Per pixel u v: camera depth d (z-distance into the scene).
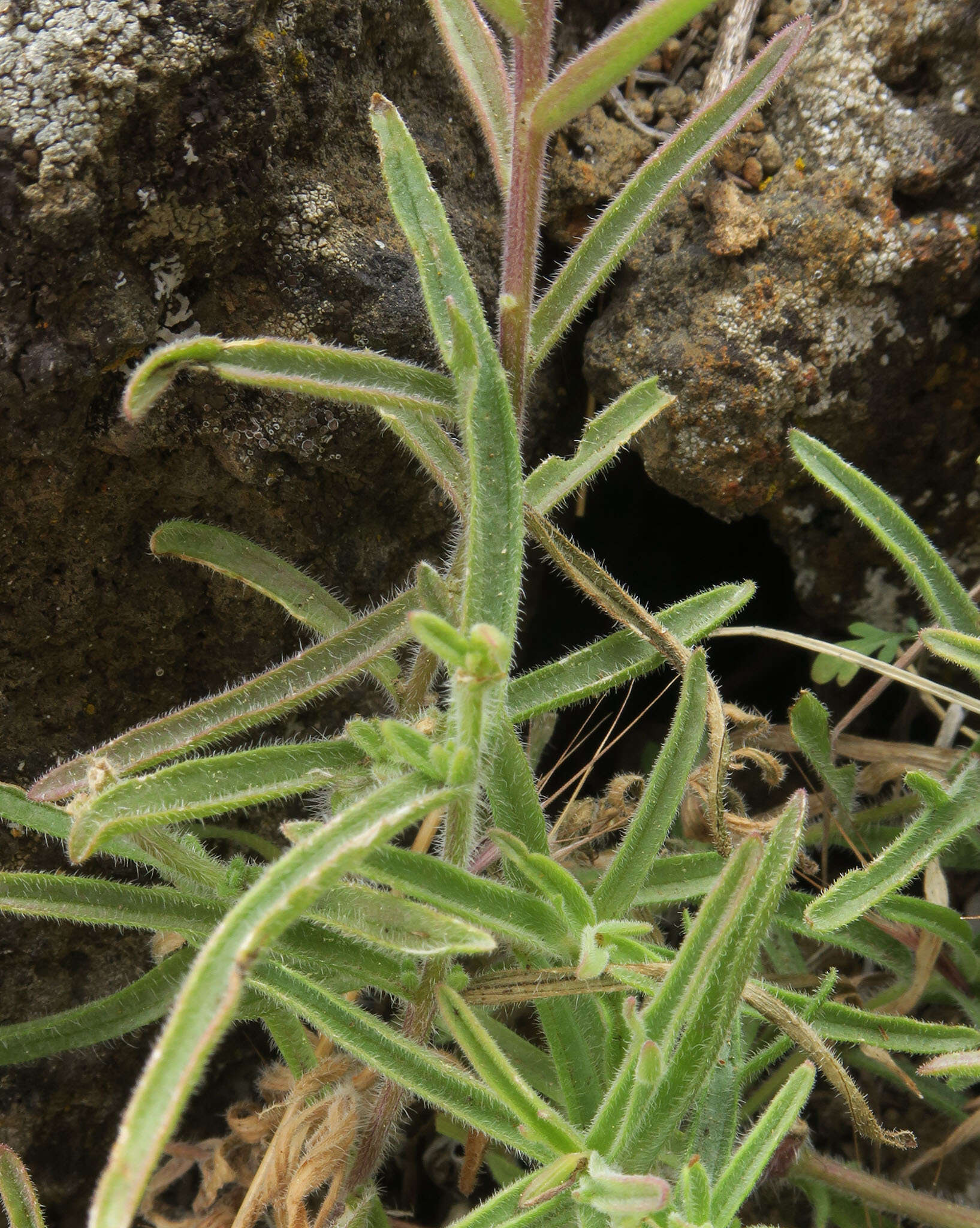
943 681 0.56
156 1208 0.52
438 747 0.42
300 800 0.52
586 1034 0.47
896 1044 0.48
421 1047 0.45
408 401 0.44
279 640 0.51
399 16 0.50
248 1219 0.47
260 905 0.41
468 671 0.42
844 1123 0.53
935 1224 0.49
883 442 0.54
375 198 0.50
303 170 0.49
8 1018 0.51
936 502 0.55
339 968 0.46
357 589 0.52
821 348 0.52
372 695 0.53
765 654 0.58
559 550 0.47
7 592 0.49
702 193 0.52
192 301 0.49
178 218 0.48
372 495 0.51
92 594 0.50
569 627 0.58
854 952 0.54
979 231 0.52
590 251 0.46
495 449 0.43
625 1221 0.43
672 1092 0.44
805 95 0.52
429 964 0.46
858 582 0.55
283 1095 0.50
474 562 0.43
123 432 0.48
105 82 0.47
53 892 0.46
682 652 0.47
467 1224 0.45
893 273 0.52
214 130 0.48
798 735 0.51
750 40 0.53
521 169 0.45
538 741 0.53
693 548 0.58
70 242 0.47
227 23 0.47
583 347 0.54
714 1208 0.44
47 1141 0.51
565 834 0.51
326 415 0.50
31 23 0.47
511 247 0.45
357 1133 0.47
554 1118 0.44
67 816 0.47
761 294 0.52
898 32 0.52
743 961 0.44
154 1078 0.40
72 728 0.50
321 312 0.49
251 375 0.43
